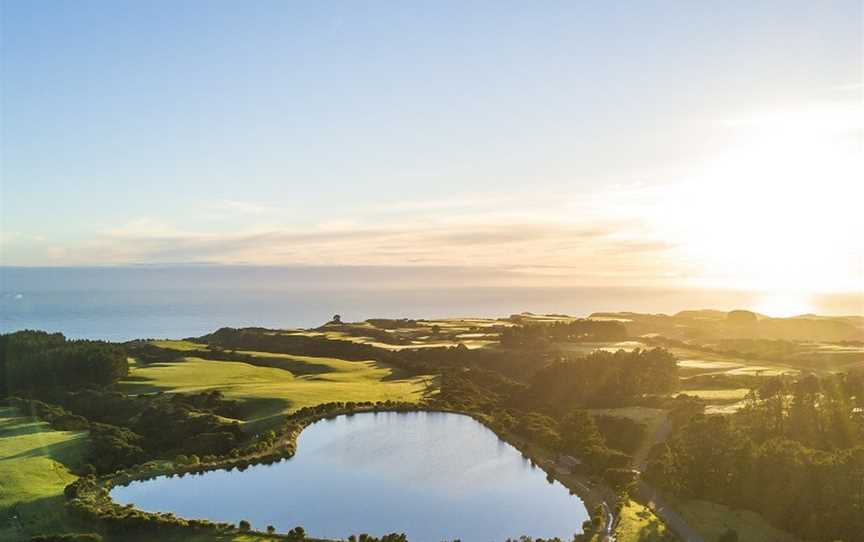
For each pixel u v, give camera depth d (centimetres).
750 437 8269
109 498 8056
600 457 8981
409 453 10100
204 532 7088
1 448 9700
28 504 7700
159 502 8100
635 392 12219
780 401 9238
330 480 8912
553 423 11262
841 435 8362
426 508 7950
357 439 10850
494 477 9038
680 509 7269
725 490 7350
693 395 11238
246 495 8369
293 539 6950
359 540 6925
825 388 9725
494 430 11275
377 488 8600
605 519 7212
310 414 11844
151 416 11362
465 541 7050
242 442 10462
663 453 8606
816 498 6650
